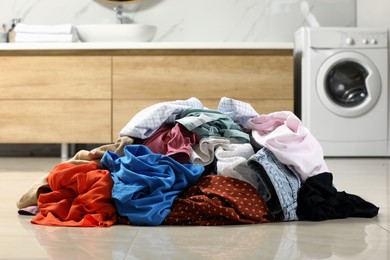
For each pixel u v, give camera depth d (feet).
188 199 5.70
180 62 14.35
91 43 14.30
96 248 4.54
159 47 14.28
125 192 5.53
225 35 16.29
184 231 5.24
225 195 5.65
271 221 5.78
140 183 5.60
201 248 4.53
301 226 5.49
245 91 14.35
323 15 16.28
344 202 6.05
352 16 16.30
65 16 16.20
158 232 5.20
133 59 14.37
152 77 14.38
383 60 14.40
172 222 5.59
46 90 14.46
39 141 14.51
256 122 6.75
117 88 14.42
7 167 12.00
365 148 14.55
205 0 16.24
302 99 14.49
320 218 5.79
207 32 16.28
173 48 14.28
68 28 14.56
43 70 14.44
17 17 16.14
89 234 5.11
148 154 5.82
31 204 6.28
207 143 6.20
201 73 14.35
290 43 14.26
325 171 6.44
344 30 14.37
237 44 14.26
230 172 5.91
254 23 16.29
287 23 16.28
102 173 5.87
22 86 14.46
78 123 14.46
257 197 5.80
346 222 5.71
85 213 5.74
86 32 14.70
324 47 14.35
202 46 14.26
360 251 4.43
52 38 14.52
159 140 6.32
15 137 14.55
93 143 15.62
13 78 14.46
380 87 14.44
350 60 14.37
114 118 14.46
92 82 14.42
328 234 5.09
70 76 14.42
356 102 14.62
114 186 5.66
